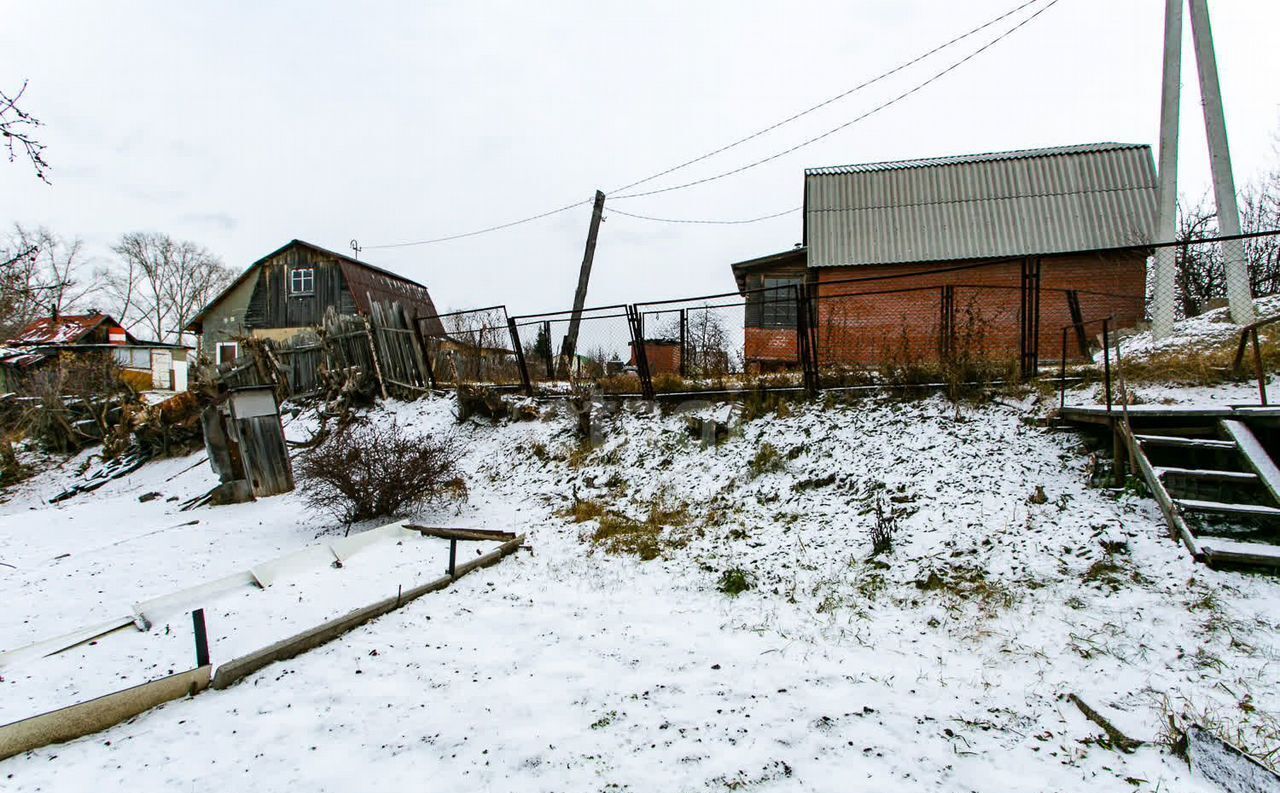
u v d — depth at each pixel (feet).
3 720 11.95
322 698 12.69
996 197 50.26
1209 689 10.94
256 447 34.65
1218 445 16.28
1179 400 20.70
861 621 15.11
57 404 55.88
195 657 14.56
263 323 94.84
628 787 9.53
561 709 11.93
